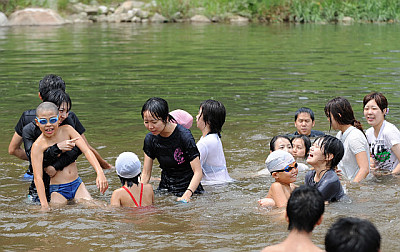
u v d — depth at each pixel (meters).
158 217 5.31
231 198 5.95
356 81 12.27
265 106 10.18
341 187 5.72
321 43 19.19
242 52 17.11
